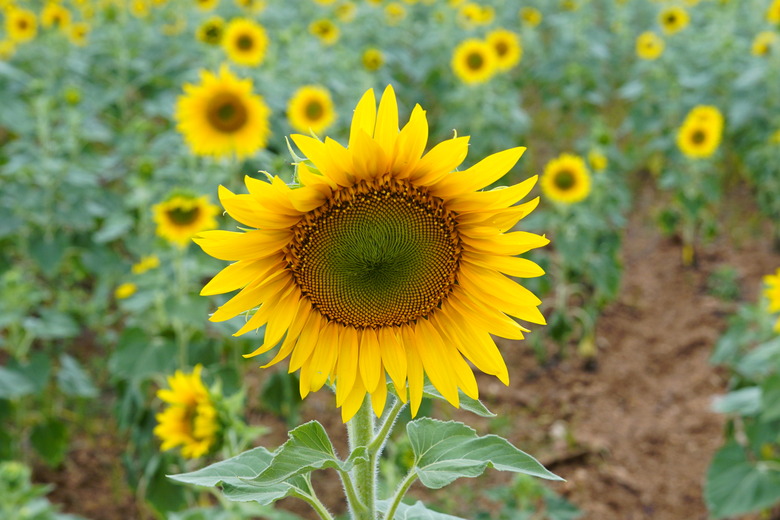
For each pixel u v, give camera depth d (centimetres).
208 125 595
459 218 206
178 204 513
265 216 195
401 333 213
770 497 493
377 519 237
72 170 722
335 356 210
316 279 205
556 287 822
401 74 1217
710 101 1074
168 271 551
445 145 195
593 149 877
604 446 636
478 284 209
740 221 968
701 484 600
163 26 1312
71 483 596
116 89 1030
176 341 540
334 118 714
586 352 736
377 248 202
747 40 1305
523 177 1045
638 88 1105
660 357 743
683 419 666
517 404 688
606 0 1823
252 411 665
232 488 207
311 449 193
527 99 1320
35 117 805
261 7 1234
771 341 568
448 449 210
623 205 863
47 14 1094
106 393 689
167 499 511
